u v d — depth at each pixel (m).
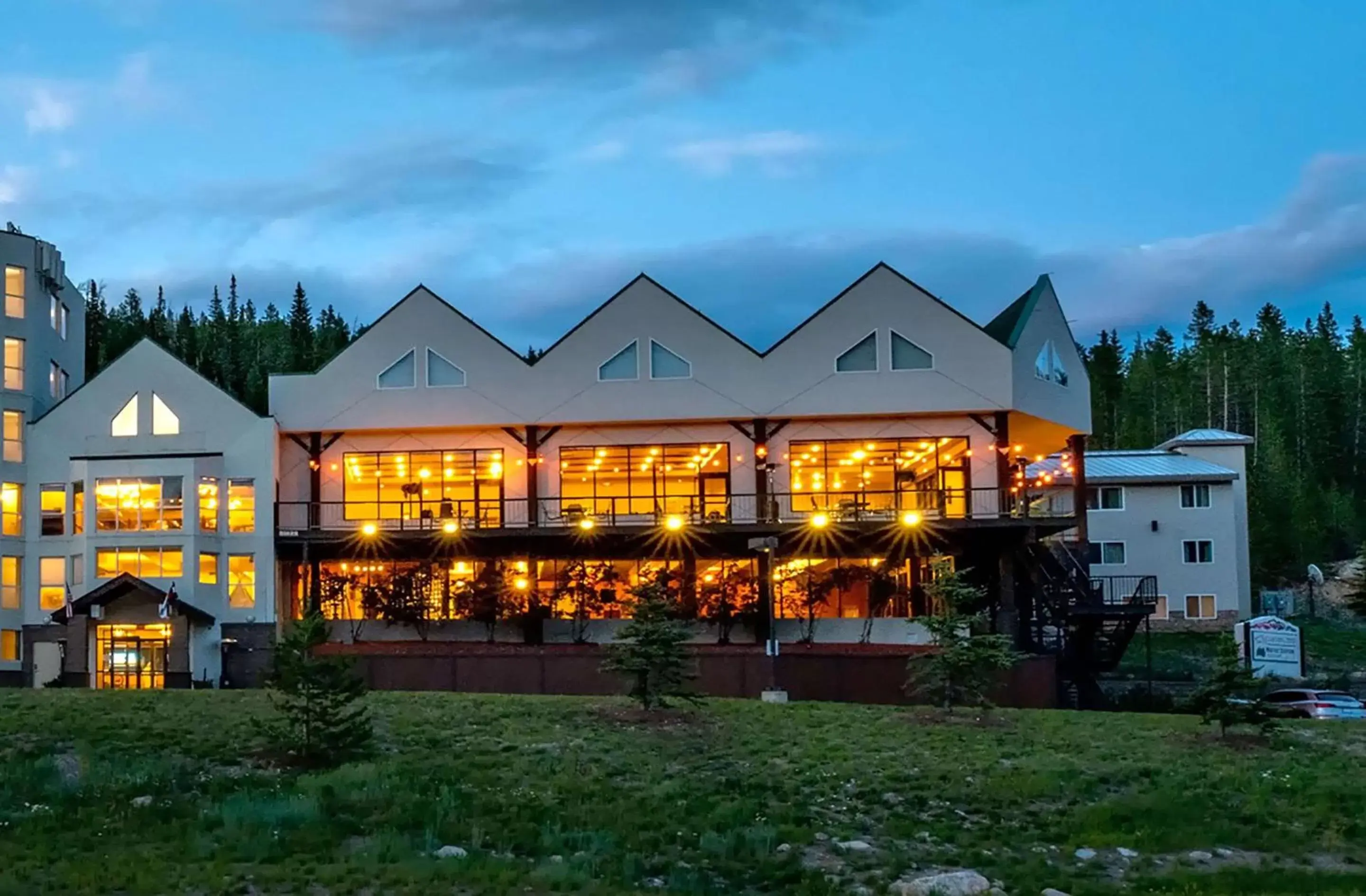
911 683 32.53
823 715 28.23
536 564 42.09
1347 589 72.06
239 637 40.84
